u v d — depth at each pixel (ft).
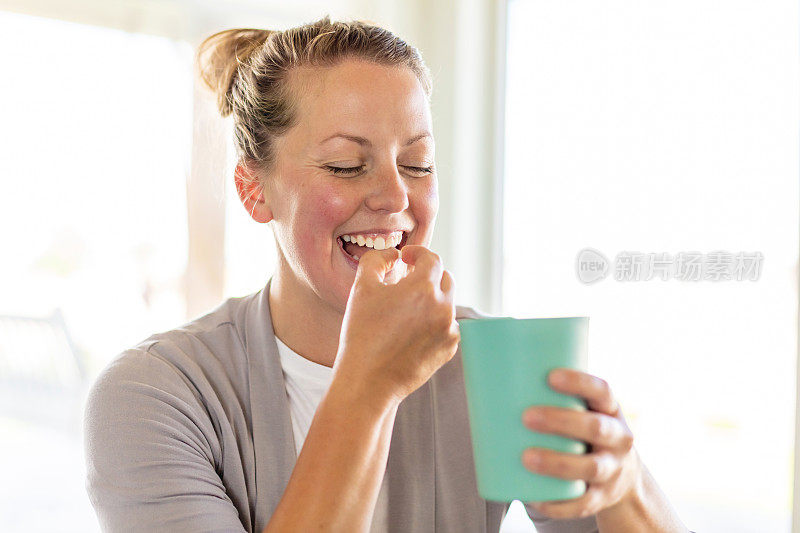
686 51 7.35
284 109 3.34
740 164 6.86
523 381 1.97
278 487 3.30
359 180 3.26
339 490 2.21
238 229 8.76
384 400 2.26
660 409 7.49
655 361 7.55
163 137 8.41
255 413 3.37
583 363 2.06
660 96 7.59
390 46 3.34
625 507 2.38
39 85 7.89
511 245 9.44
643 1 7.79
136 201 8.31
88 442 3.04
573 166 8.57
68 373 8.05
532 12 9.14
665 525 2.47
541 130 9.02
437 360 2.28
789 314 6.44
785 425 6.47
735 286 6.87
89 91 8.11
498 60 9.60
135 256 8.34
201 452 3.10
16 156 7.82
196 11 8.61
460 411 3.62
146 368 3.18
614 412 2.07
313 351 3.49
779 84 6.56
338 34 3.30
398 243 3.42
